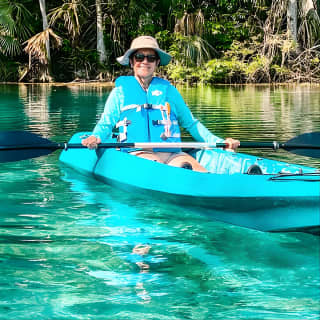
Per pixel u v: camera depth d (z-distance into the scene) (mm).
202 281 2885
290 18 20219
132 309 2596
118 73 20797
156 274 2996
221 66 19828
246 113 10062
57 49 20859
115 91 5008
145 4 21000
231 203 3844
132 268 3059
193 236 3627
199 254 3283
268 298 2703
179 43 20188
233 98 13680
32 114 9938
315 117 9383
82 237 3566
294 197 3615
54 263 3125
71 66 20969
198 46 20109
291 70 20641
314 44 20672
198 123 5160
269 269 3055
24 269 3041
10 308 2598
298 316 2525
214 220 4012
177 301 2672
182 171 4258
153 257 3236
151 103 4977
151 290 2795
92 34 21516
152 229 3756
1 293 2748
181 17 20578
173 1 20641
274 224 3738
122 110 4969
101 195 4625
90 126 8312
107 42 21016
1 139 4746
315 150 4738
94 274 2979
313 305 2631
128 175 4684
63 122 8797
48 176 5320
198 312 2564
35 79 20234
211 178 4023
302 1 20391
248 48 21078
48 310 2582
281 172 4211
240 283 2889
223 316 2531
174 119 5051
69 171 5543
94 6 21047
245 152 6324
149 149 4953
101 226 3799
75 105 11602
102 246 3400
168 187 4262
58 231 3678
